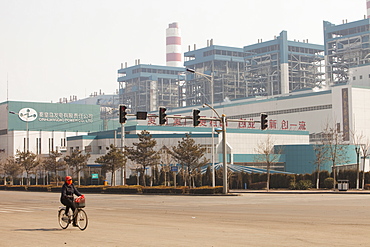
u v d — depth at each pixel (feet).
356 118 369.09
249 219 72.74
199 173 232.94
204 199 137.28
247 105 431.43
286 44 590.14
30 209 106.52
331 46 583.58
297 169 291.17
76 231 60.13
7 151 437.58
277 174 232.12
